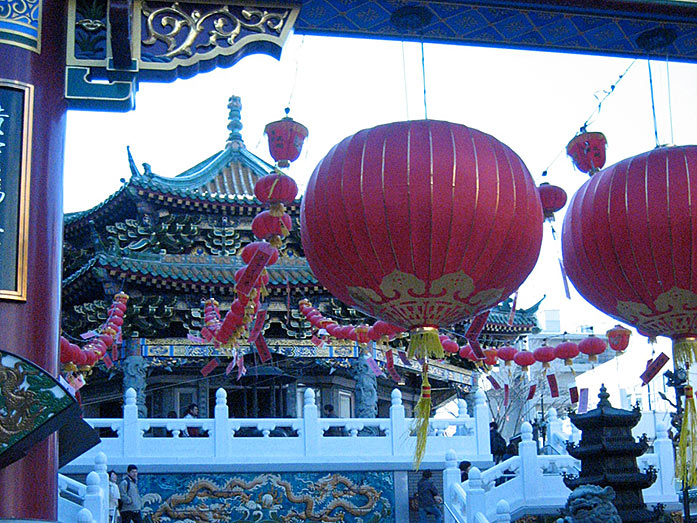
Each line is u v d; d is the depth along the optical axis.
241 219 28.70
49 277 6.80
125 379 26.42
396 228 7.68
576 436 21.59
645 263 8.59
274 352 26.98
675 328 8.87
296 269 28.06
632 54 9.66
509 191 7.84
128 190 27.58
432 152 7.79
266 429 21.91
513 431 37.19
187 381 28.31
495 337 31.08
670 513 18.75
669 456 19.02
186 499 21.02
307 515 21.52
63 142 7.19
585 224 8.91
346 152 8.02
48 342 6.71
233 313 13.72
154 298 26.23
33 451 6.50
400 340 28.16
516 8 8.77
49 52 7.19
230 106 32.47
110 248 26.16
